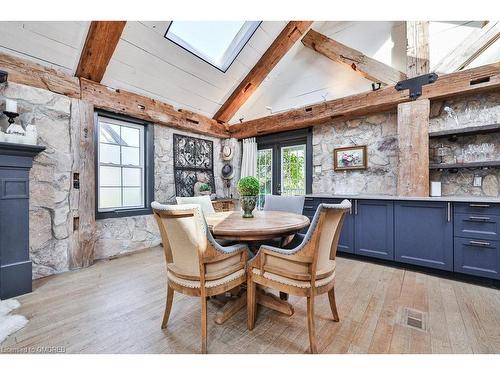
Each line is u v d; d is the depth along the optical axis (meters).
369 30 3.43
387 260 2.76
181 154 4.06
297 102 4.20
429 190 2.73
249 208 2.00
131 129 3.48
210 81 3.80
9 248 1.98
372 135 3.39
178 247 1.39
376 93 2.98
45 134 2.46
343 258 3.05
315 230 1.29
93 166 2.81
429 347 1.33
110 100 2.99
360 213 2.91
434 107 2.87
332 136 3.77
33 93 2.39
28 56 2.39
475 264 2.18
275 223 1.68
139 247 3.43
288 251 1.39
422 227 2.47
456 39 2.83
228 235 1.50
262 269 1.48
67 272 2.54
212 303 1.89
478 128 2.41
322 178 3.88
